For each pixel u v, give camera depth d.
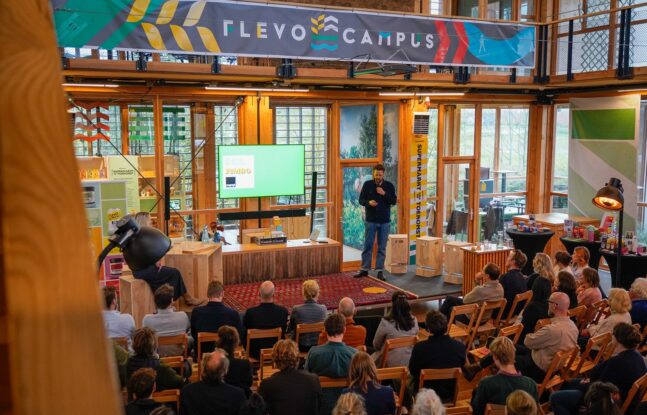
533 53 11.60
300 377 4.47
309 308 6.77
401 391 5.13
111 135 10.34
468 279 9.84
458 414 4.40
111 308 6.07
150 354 4.86
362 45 10.05
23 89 0.34
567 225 11.19
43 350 0.32
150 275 7.70
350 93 11.35
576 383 5.71
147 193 10.52
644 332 6.57
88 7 8.38
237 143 10.98
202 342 6.08
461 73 11.41
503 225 13.65
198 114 10.65
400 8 12.32
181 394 4.35
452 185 13.09
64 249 0.34
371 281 10.15
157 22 8.73
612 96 11.95
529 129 13.73
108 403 0.32
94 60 8.81
